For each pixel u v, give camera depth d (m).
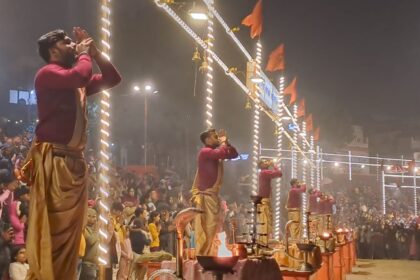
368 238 28.34
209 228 8.31
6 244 9.16
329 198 18.53
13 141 18.05
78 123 4.69
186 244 10.71
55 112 4.62
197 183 8.52
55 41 4.78
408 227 29.14
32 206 4.46
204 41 10.83
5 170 10.98
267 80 15.65
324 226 16.09
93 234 9.91
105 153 6.76
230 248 7.93
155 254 10.54
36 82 4.63
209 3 10.76
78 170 4.66
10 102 29.00
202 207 8.34
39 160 4.52
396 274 19.48
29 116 28.86
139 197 18.97
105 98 6.79
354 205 34.62
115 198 15.51
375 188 45.12
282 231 18.72
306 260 9.12
